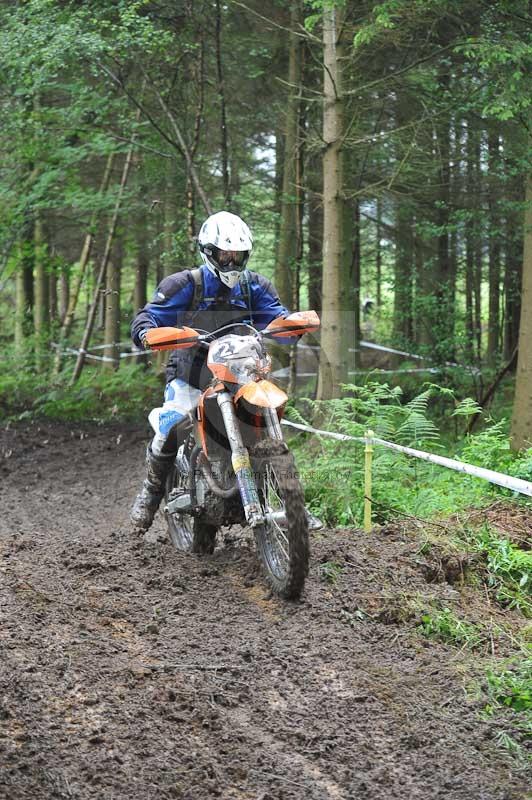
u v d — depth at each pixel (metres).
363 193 13.29
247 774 3.42
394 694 4.14
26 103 15.45
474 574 5.56
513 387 17.28
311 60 15.65
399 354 18.16
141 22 13.42
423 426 8.16
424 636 4.82
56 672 3.99
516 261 17.09
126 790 3.23
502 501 6.86
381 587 5.23
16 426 15.03
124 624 4.73
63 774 3.27
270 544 5.25
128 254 19.83
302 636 4.66
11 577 5.19
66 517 9.72
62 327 20.61
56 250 22.86
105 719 3.66
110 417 15.99
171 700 3.89
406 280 17.55
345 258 14.98
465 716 4.00
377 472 7.52
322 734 3.74
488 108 10.51
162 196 17.02
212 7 14.60
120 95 15.56
